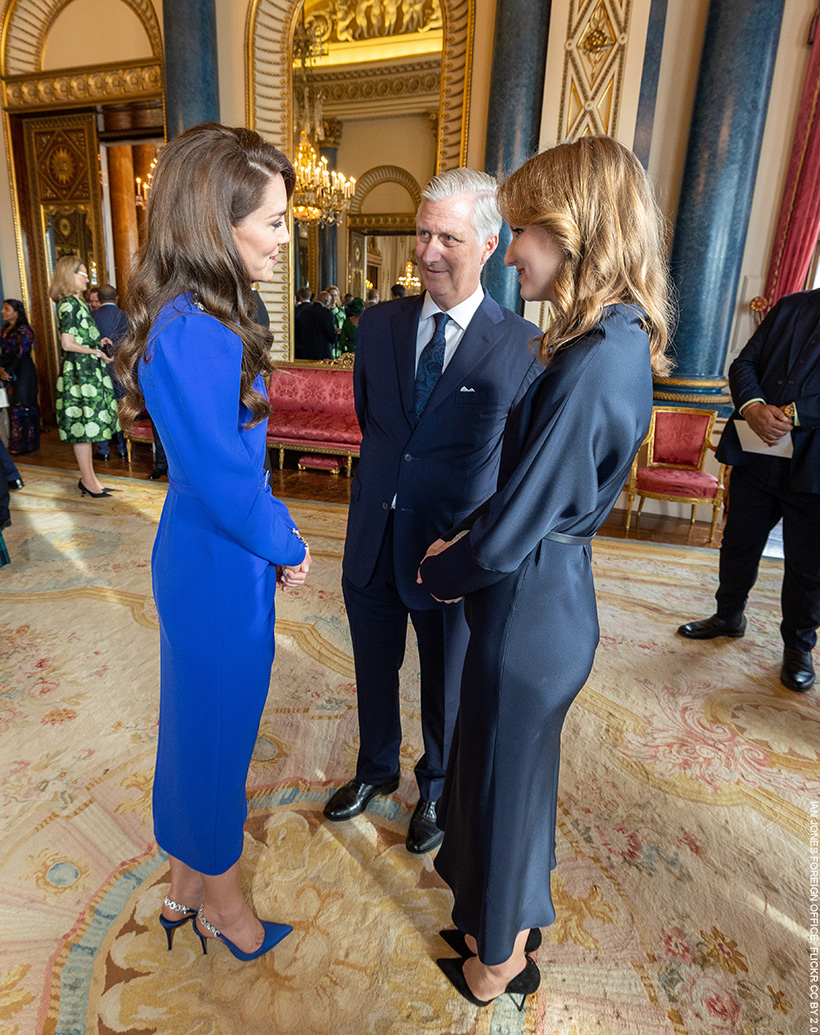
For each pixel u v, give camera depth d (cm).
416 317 160
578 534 111
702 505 529
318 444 607
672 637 314
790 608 271
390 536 164
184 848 128
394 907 162
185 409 102
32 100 706
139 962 145
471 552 103
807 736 238
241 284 106
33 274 765
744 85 446
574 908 163
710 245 479
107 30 657
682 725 242
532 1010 137
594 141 97
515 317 161
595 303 94
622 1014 137
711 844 185
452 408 152
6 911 156
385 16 747
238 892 139
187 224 101
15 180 737
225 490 106
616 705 254
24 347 643
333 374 654
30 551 395
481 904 119
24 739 219
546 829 123
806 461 251
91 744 218
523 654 109
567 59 497
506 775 114
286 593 346
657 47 479
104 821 185
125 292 108
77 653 277
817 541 259
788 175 477
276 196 108
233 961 146
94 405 499
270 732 230
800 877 174
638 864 177
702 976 146
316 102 798
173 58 594
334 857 177
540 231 99
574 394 93
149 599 332
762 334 272
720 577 305
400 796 202
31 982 139
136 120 701
